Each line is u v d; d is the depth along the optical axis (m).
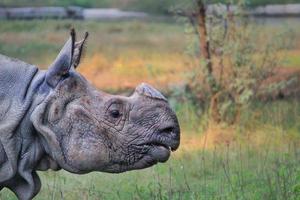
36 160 13.85
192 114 27.62
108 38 48.94
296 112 28.23
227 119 27.25
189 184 20.61
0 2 56.75
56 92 13.71
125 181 21.00
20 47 42.72
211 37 28.22
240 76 27.91
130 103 13.87
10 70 13.86
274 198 19.03
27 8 55.69
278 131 25.88
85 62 40.28
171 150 14.00
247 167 22.16
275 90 30.05
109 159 13.80
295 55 38.38
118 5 63.50
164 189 20.11
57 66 13.72
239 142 25.02
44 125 13.69
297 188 19.23
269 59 29.11
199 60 28.34
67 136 13.71
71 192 19.80
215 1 28.52
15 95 13.77
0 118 13.70
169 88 32.25
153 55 43.09
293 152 23.77
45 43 43.94
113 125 13.79
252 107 28.14
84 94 13.82
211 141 25.48
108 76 38.62
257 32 29.30
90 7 64.12
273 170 20.88
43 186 20.50
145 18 58.47
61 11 54.69
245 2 28.33
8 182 13.91
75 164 13.72
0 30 46.50
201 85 28.30
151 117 13.84
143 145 13.83
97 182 20.91
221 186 20.05
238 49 28.03
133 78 37.94
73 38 13.63
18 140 13.73
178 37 49.81
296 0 57.94
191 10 28.61
